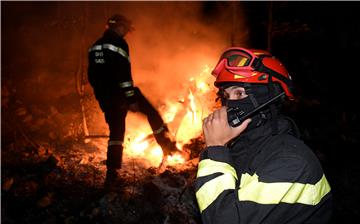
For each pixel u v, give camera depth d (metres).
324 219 1.32
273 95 1.34
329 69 6.48
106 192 3.55
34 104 5.38
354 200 3.69
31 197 3.50
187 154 4.13
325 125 5.01
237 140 1.43
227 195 1.21
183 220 3.31
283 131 1.35
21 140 4.47
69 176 3.81
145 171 3.92
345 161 4.24
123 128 3.72
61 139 4.58
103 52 3.53
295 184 1.20
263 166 1.26
